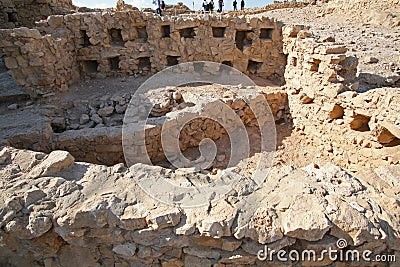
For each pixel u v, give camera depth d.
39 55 7.55
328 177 3.21
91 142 6.39
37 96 7.95
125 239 2.76
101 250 2.88
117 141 6.36
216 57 10.13
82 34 9.77
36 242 2.84
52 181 3.03
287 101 8.48
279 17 14.90
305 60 7.21
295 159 6.68
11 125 6.45
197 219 2.69
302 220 2.56
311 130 7.16
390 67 7.87
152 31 9.83
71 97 8.44
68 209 2.78
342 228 2.56
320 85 6.66
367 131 5.81
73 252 2.91
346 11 14.07
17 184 2.98
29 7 12.71
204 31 9.91
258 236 2.58
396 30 11.30
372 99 5.43
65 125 7.29
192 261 2.75
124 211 2.76
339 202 2.73
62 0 13.66
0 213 2.77
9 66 7.54
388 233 2.62
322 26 12.46
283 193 2.93
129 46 9.91
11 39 7.25
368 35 10.88
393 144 5.30
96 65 10.44
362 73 7.48
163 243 2.70
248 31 10.12
